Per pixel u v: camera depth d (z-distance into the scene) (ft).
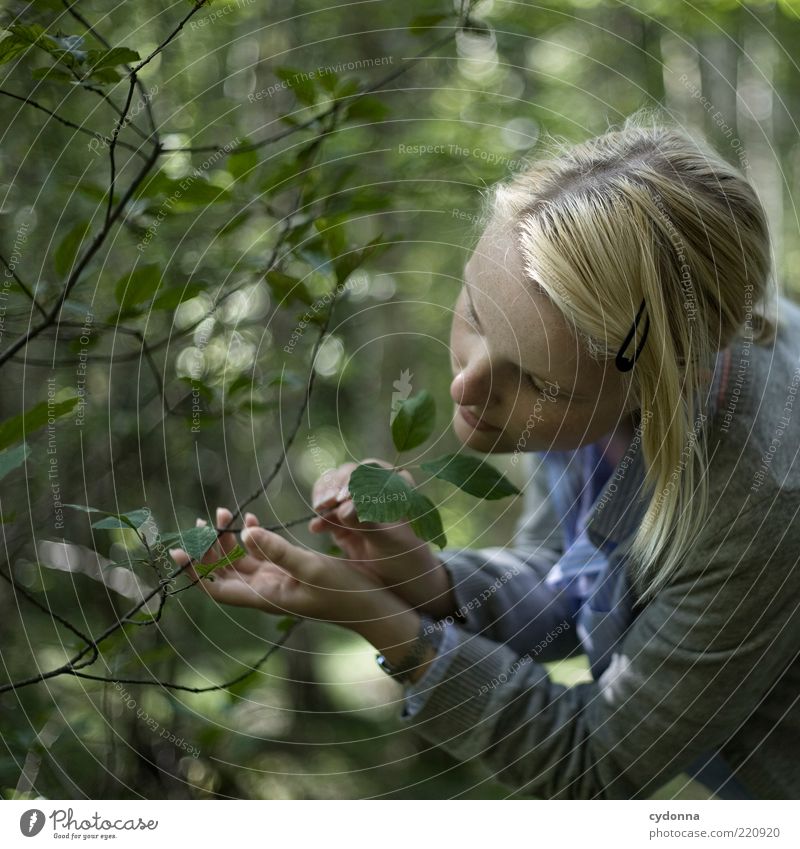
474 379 2.11
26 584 3.65
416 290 5.95
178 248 2.99
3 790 2.38
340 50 5.26
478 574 2.76
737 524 2.11
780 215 6.37
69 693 3.32
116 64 1.99
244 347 3.30
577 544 2.87
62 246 2.15
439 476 1.93
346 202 2.71
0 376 3.63
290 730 6.05
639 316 2.03
